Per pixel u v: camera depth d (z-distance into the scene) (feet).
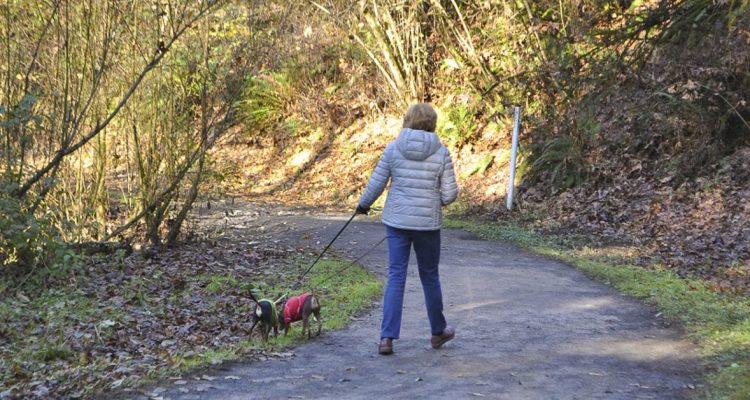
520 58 59.21
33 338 20.63
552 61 55.31
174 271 30.60
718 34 46.83
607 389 16.62
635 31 51.39
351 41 70.95
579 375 17.74
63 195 33.73
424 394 16.12
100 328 21.50
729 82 47.73
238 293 27.22
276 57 38.47
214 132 36.50
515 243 42.06
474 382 17.03
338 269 32.37
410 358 19.19
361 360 18.95
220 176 37.96
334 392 16.30
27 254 27.40
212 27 34.88
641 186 47.60
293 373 17.76
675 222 42.34
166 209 36.70
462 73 64.69
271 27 36.42
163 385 16.63
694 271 33.47
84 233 34.65
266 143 74.95
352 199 62.34
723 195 43.34
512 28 59.11
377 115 72.33
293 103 75.92
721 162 45.91
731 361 18.70
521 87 58.03
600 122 52.16
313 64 73.97
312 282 29.50
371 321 23.72
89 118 33.78
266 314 20.38
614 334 22.17
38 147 30.27
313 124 74.23
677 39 49.80
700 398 16.06
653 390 16.63
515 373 17.84
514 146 51.19
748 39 45.73
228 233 42.93
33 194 29.40
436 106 66.28
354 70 72.43
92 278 28.84
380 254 37.14
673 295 27.48
